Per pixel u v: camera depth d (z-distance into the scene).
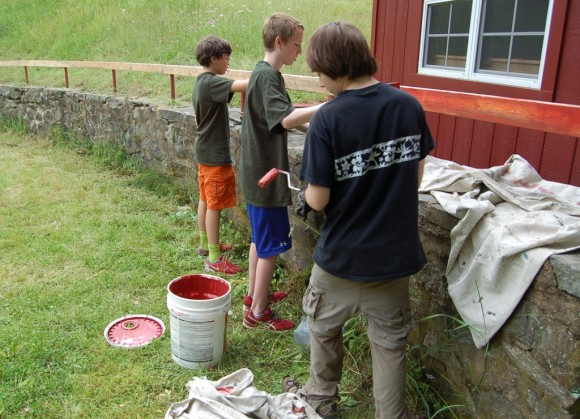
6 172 6.49
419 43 4.03
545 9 3.00
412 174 1.81
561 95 2.94
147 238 4.44
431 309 2.41
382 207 1.81
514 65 3.27
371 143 1.76
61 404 2.49
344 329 2.81
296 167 3.54
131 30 10.23
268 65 2.68
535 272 1.75
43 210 5.10
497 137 3.43
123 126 6.78
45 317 3.20
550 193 2.37
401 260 1.84
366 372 2.64
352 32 1.74
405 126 1.76
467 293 2.07
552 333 1.72
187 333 2.69
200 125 3.64
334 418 2.31
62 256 4.06
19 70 10.79
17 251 4.17
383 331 1.99
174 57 8.82
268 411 2.25
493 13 3.37
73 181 6.11
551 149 3.05
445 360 2.35
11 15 13.20
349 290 1.98
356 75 1.77
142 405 2.50
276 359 2.84
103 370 2.73
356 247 1.85
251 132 2.80
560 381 1.70
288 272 3.77
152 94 7.22
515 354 1.90
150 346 2.93
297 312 3.31
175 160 5.70
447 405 2.34
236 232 4.46
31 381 2.57
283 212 2.94
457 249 2.12
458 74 3.68
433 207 2.32
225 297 2.73
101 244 4.33
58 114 8.30
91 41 10.48
